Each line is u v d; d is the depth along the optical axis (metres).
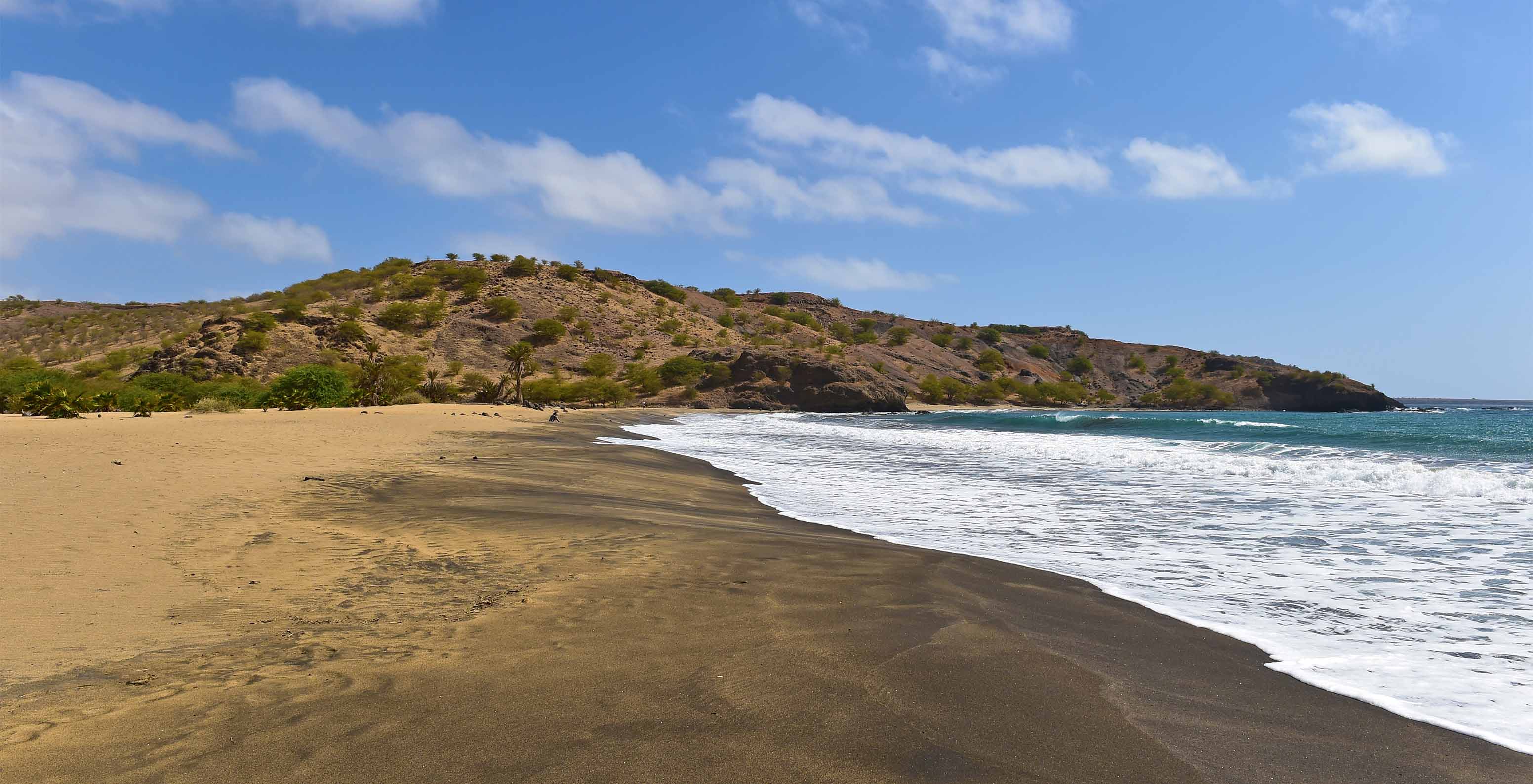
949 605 5.30
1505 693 3.85
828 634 4.59
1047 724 3.39
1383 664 4.28
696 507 10.53
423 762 2.90
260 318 87.69
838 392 85.50
